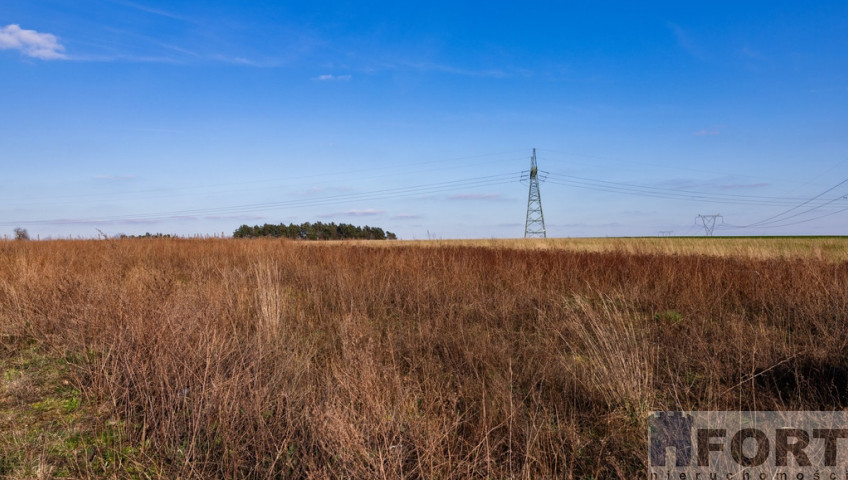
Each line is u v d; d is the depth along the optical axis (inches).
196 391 137.6
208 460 115.4
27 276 288.2
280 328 212.4
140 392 143.4
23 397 152.3
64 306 228.7
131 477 111.1
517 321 254.8
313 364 175.5
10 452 119.0
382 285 320.5
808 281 291.9
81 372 165.8
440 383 152.5
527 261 459.5
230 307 227.6
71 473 110.3
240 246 623.8
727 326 220.7
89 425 134.7
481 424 123.6
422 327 221.3
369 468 100.6
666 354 186.1
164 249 576.4
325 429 113.6
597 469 111.9
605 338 171.2
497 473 110.2
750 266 380.5
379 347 183.6
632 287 311.9
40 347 204.2
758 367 163.2
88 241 634.2
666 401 146.0
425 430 115.8
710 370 163.3
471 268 399.5
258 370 152.5
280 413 129.9
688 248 687.7
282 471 109.8
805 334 214.8
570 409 143.6
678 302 282.2
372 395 124.7
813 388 148.9
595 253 571.2
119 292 225.1
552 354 181.3
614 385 148.8
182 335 165.5
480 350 186.1
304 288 345.4
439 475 104.7
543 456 114.7
